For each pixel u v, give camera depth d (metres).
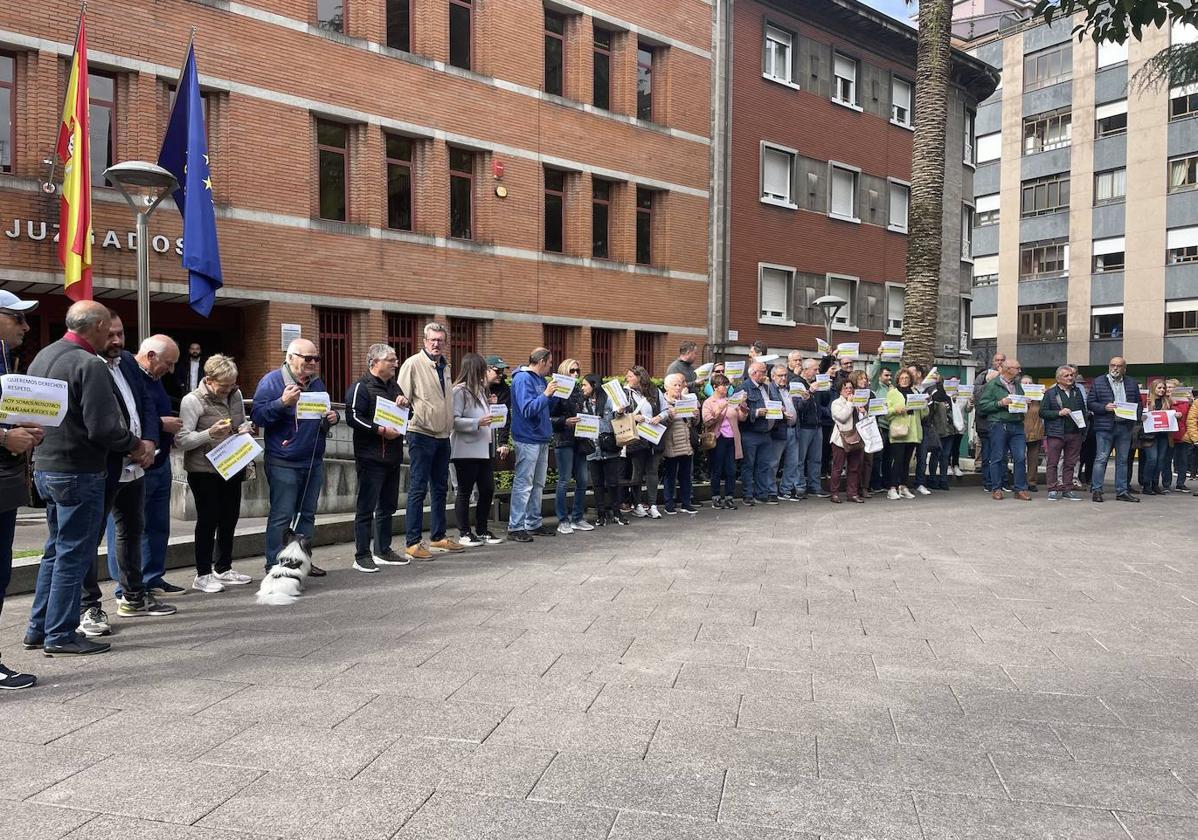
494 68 19.95
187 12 15.33
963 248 33.34
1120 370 13.75
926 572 7.83
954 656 5.32
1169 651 5.47
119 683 4.74
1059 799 3.43
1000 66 44.91
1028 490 14.62
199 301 12.67
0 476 4.73
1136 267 40.16
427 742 3.92
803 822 3.21
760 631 5.82
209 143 15.94
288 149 16.64
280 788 3.45
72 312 5.23
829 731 4.09
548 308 21.11
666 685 4.71
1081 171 41.94
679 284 24.19
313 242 17.00
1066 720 4.28
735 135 25.39
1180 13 9.66
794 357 13.55
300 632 5.77
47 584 5.43
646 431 10.80
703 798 3.39
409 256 18.50
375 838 3.07
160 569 7.01
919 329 17.73
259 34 16.19
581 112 21.75
